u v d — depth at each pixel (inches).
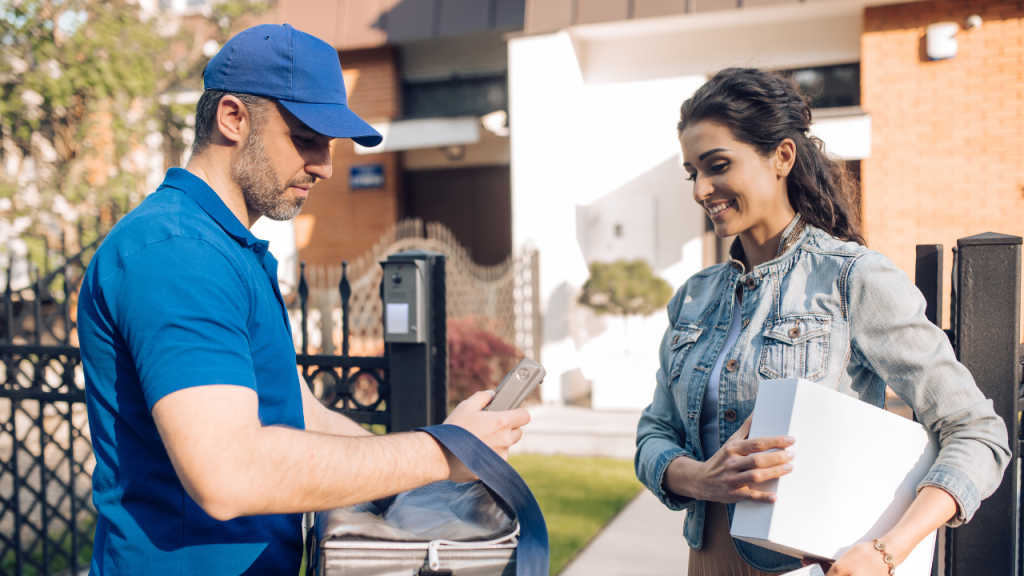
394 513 50.3
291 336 50.4
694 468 52.7
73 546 112.2
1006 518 69.0
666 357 63.8
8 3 239.1
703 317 61.0
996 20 223.8
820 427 45.3
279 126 45.3
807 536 44.3
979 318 69.1
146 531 43.3
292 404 47.8
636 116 268.8
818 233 55.2
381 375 99.5
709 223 272.8
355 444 40.9
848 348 51.3
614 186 272.2
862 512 45.5
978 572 69.9
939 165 231.8
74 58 246.2
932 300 72.1
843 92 249.3
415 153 323.0
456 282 256.5
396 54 308.8
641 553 133.8
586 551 135.1
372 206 311.9
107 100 256.1
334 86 46.1
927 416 48.2
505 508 45.3
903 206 235.6
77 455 186.9
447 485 54.3
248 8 290.5
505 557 42.5
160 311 38.5
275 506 37.9
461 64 306.5
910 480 47.1
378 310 258.4
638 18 243.6
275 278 49.8
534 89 256.2
